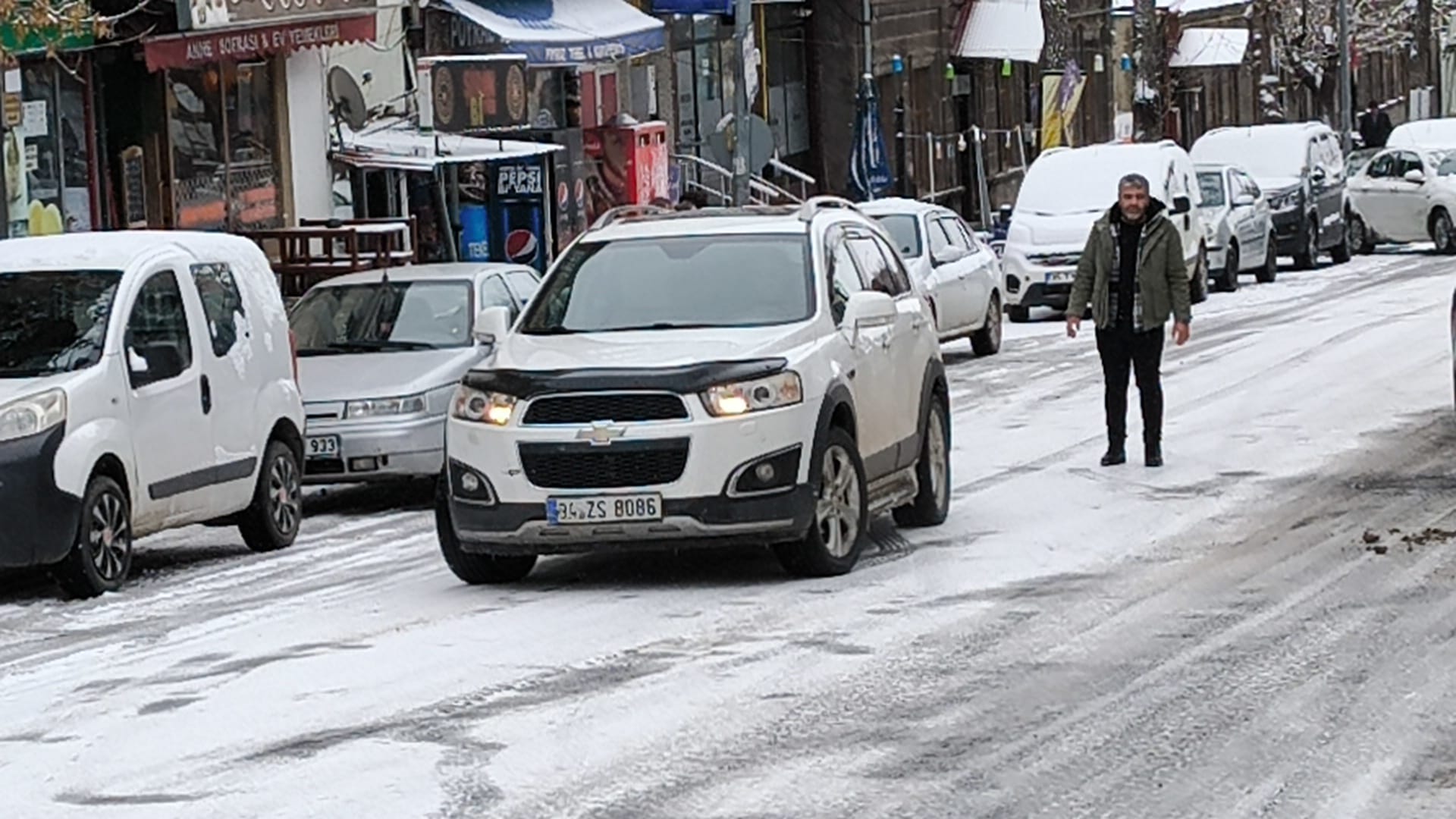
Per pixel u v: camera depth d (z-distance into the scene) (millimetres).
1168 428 22312
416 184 36969
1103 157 40469
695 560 15859
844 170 54281
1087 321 40594
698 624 13141
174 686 11984
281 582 16203
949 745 9938
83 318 16297
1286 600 13141
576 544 14375
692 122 47531
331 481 20281
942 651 12016
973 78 63094
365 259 28375
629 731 10367
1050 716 10438
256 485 18016
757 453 14188
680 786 9367
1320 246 49344
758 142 35250
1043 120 61750
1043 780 9289
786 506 14258
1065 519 16875
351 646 12930
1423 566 14086
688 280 15633
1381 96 99188
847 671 11578
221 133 31938
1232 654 11641
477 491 14477
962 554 15477
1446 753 9531
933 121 59812
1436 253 52812
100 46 27750
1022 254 39656
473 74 33844
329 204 34438
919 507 16766
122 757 10297
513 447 14328
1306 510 16641
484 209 38781
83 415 15656
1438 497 16953
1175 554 15016
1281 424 22016
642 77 44531
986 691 11008
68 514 15391
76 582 15570
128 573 16609
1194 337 33062
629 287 15695
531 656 12344
